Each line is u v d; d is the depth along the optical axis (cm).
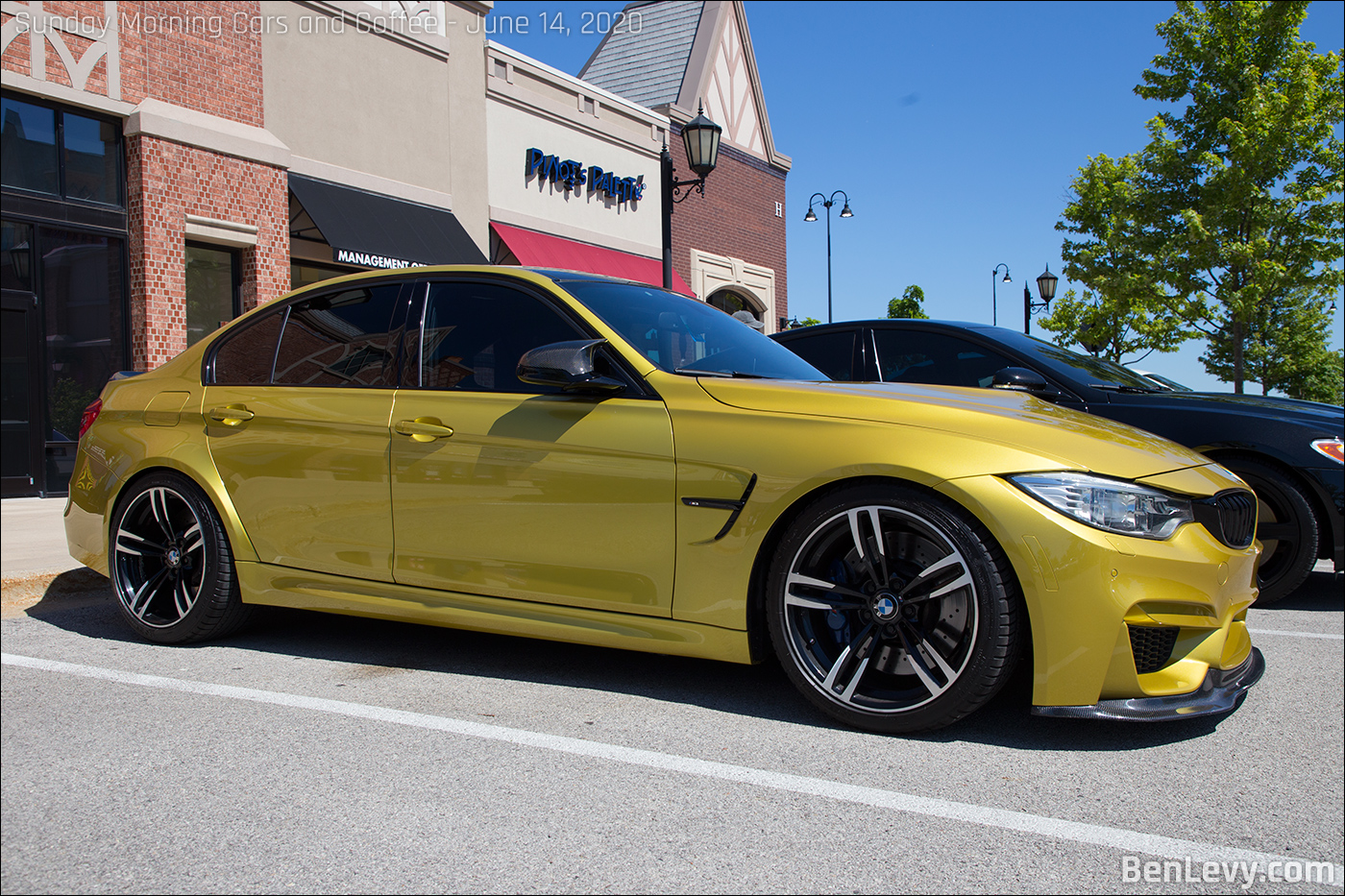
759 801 230
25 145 964
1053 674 254
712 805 228
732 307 2117
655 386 309
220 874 195
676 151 1903
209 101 1105
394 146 1330
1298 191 1622
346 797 233
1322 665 360
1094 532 254
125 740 273
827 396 292
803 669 282
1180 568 258
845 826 217
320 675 338
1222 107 1653
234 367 395
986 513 255
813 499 283
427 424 336
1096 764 253
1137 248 1769
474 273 359
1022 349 534
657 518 296
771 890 189
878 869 197
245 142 1126
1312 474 451
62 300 1000
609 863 199
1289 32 1611
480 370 339
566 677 335
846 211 2195
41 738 276
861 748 264
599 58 2203
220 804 229
